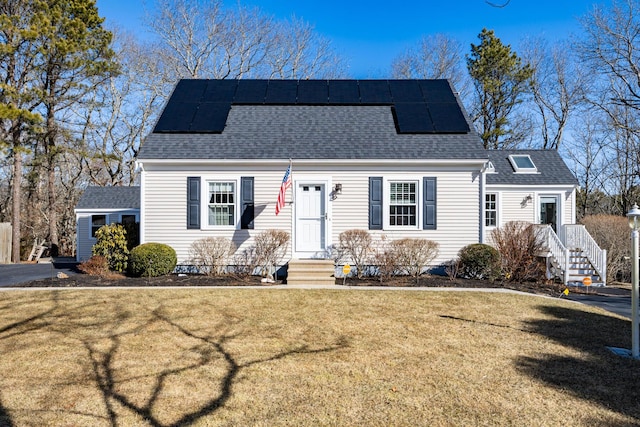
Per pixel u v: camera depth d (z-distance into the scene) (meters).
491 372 5.07
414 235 12.63
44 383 4.69
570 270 12.85
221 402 4.24
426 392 4.50
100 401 4.26
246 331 6.71
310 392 4.48
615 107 22.73
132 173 30.73
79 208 19.39
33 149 21.22
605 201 27.33
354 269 12.48
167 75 28.81
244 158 12.41
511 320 7.56
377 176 12.66
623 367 5.26
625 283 14.18
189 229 12.59
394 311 8.09
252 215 12.59
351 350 5.84
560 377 4.92
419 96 15.16
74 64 19.36
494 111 28.95
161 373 4.98
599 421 3.88
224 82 15.90
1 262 19.55
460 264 12.29
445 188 12.66
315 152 12.66
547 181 16.28
